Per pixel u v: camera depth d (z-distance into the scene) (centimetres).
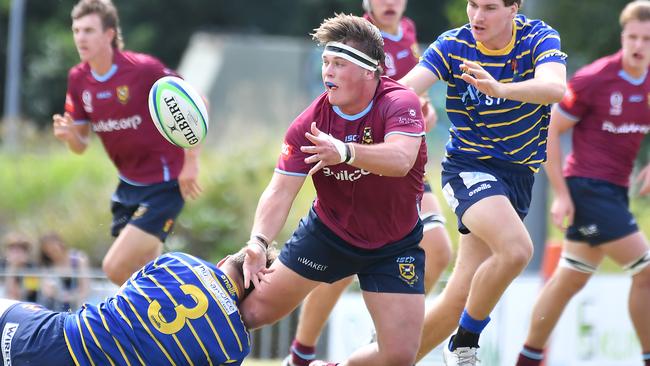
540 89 1811
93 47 2470
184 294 1856
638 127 2527
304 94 9400
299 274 1956
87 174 5534
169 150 2559
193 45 10462
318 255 1942
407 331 1931
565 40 5409
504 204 1967
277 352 3431
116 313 1850
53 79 10950
